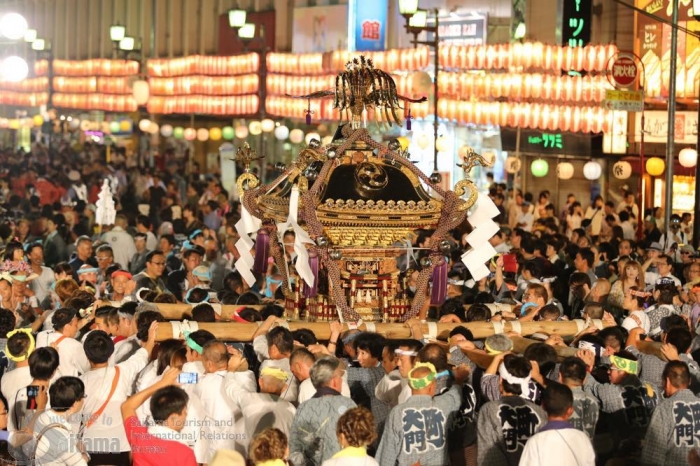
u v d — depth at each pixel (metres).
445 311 16.14
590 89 34.12
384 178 14.07
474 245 14.59
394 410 11.79
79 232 28.50
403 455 11.73
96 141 65.44
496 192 33.50
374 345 13.33
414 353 12.73
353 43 43.88
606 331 14.13
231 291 19.11
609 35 37.53
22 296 18.83
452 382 12.77
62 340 14.51
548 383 11.16
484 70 36.88
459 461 13.02
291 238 18.70
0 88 60.69
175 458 11.38
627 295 17.73
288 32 55.78
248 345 14.77
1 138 74.75
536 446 10.99
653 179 37.25
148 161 60.94
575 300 20.06
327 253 13.77
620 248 23.55
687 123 35.97
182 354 12.84
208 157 59.81
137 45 65.00
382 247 14.38
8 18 25.03
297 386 13.05
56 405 12.12
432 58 39.28
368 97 14.61
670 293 17.69
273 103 42.31
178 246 26.70
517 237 25.03
